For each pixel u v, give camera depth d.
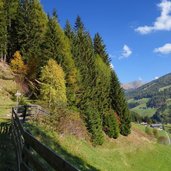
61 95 57.09
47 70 57.50
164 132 142.38
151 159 68.94
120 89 81.44
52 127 34.75
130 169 56.69
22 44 74.50
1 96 56.25
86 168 31.17
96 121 57.56
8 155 15.78
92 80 75.56
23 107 33.97
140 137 83.44
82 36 89.06
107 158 52.41
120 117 77.94
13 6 79.19
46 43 65.75
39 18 77.94
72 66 66.31
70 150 32.66
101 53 113.62
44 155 7.57
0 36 73.19
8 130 23.67
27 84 66.81
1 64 69.25
